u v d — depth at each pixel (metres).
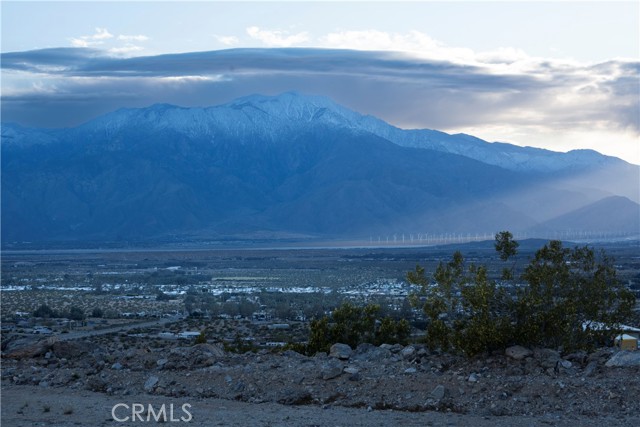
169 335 118.00
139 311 186.75
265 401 30.14
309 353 50.56
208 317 168.50
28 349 38.19
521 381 30.06
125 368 35.09
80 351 38.72
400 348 37.09
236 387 31.19
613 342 39.53
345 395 30.06
